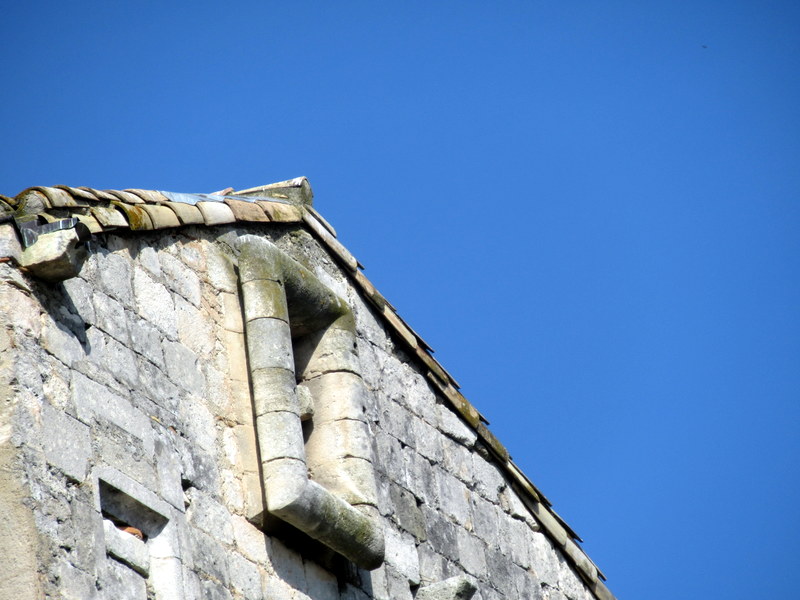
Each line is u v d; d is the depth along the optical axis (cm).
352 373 2745
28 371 2039
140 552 2112
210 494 2319
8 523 1934
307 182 2975
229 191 2852
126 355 2252
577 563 3372
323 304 2745
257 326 2527
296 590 2434
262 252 2595
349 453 2662
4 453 1967
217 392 2436
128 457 2155
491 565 3070
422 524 2906
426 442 3034
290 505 2384
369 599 2639
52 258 2089
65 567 1959
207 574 2236
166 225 2447
